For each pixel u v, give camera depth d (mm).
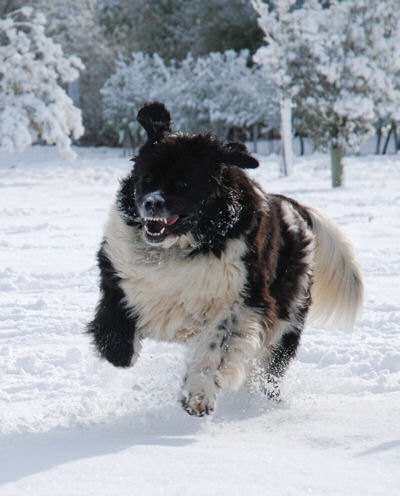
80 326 10836
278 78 36812
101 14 79000
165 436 5855
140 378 7949
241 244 6773
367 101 35156
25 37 43812
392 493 4156
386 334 10273
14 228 21609
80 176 44531
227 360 6684
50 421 6402
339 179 34969
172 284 6730
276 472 4516
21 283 13883
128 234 6844
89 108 80125
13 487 4348
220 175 6891
